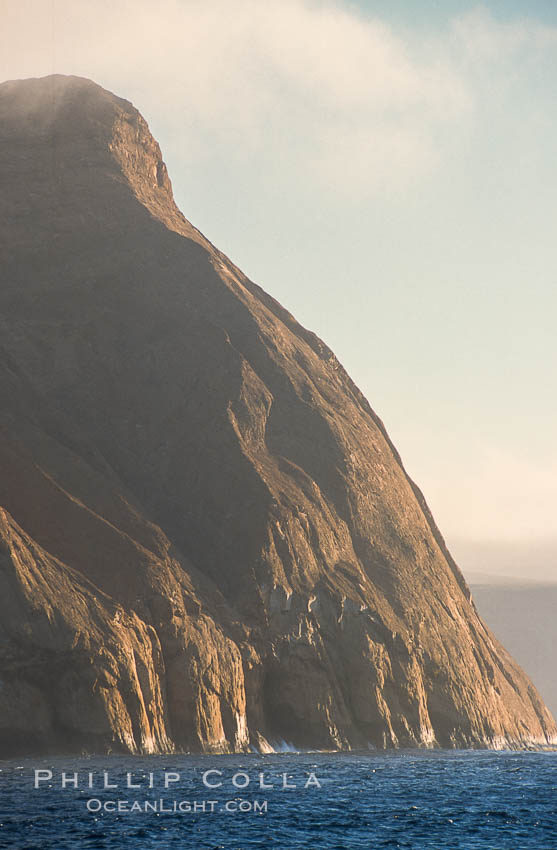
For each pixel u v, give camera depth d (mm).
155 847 46125
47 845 45844
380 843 49312
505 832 53406
